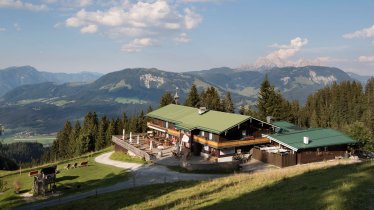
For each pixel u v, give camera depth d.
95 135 131.00
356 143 58.94
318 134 59.69
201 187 35.00
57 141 149.00
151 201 31.80
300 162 53.97
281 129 66.38
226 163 51.12
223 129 55.94
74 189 46.31
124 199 35.06
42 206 38.75
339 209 18.12
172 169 52.81
